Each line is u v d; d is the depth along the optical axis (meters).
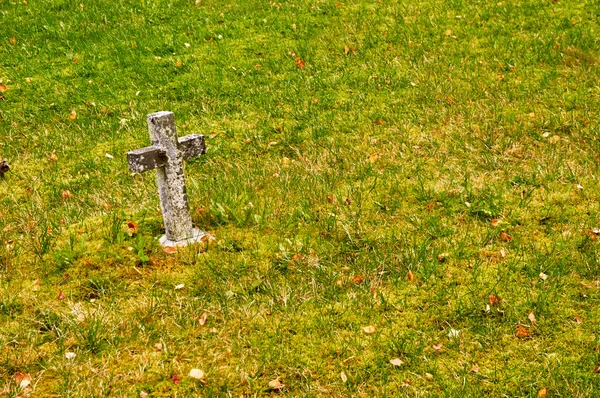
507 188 6.46
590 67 9.38
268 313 4.66
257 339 4.42
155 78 9.62
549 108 8.37
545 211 6.00
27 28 11.16
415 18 11.34
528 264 5.16
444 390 3.98
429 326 4.55
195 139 5.33
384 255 5.35
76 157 7.66
